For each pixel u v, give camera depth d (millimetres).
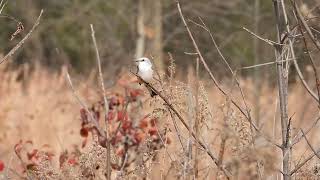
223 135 8516
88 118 11789
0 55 14883
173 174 10086
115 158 10477
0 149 18062
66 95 22906
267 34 12766
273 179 9492
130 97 11828
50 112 20953
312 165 9867
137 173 10109
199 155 9102
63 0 34375
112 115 11703
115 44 29453
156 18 29000
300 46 10172
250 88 16844
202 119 8961
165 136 10031
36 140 17297
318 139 11297
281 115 9047
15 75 25422
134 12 29953
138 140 11000
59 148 15875
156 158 10656
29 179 10883
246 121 9344
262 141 9117
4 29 33500
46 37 37531
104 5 31859
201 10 25406
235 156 8570
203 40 12773
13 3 35438
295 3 8055
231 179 8797
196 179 8953
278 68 9016
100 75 9391
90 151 10203
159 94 9070
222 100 9711
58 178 10227
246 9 23547
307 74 12219
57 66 35500
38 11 35906
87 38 35000
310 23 9375
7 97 23219
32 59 36281
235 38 22031
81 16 32156
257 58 18875
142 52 28609
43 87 25344
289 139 9070
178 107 9305
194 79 9859
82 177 10250
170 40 25531
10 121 21016
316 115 10484
